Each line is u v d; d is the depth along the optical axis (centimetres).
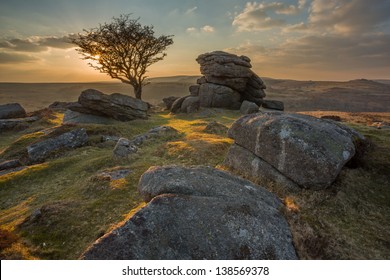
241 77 4869
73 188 1642
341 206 1183
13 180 1877
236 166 1570
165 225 825
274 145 1372
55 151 2392
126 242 765
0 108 4444
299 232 935
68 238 1100
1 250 991
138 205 1311
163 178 1064
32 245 1062
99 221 1202
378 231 1050
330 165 1217
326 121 1573
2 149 2938
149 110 5534
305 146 1271
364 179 1362
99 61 5619
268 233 877
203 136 2619
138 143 2495
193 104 4666
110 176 1675
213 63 4909
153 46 5856
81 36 5419
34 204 1520
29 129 3794
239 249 810
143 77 6103
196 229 831
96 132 2897
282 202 1152
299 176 1273
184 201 908
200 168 1235
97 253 739
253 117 1614
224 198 980
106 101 3659
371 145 1638
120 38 5466
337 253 886
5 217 1395
